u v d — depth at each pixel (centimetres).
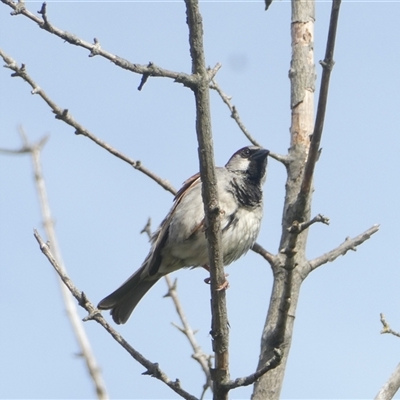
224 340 891
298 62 1205
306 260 1077
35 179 899
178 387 898
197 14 857
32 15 836
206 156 879
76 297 916
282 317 908
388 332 998
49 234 906
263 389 963
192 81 865
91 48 839
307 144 1154
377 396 916
